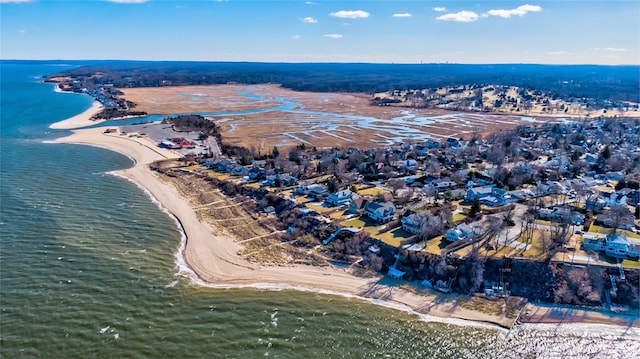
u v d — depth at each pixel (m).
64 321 71.69
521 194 127.56
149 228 109.69
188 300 79.31
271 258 96.06
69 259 91.44
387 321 75.06
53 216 113.38
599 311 77.44
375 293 83.31
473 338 71.06
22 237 100.19
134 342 67.75
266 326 72.75
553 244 92.25
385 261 92.62
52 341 67.19
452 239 96.31
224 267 91.94
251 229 111.38
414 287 85.06
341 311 77.44
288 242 103.62
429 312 77.69
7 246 95.44
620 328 73.44
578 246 92.75
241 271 90.38
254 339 69.44
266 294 82.25
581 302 79.31
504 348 68.81
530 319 75.69
